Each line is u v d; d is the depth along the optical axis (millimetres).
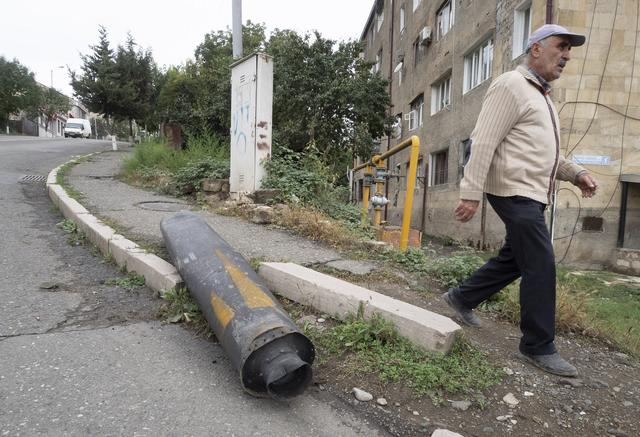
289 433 2039
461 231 13609
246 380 2225
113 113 27172
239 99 7203
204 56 23969
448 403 2291
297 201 6516
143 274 3906
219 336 2518
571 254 9672
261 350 2234
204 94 19922
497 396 2371
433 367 2479
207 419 2102
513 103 2520
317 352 2719
